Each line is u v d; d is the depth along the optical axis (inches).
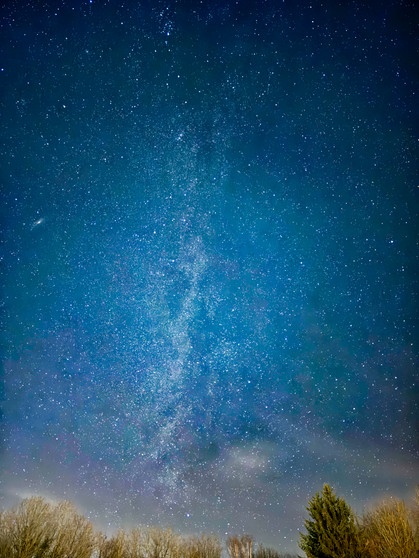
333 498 548.7
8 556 520.4
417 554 497.4
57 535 574.2
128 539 677.9
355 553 505.0
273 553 800.3
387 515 545.6
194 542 741.3
